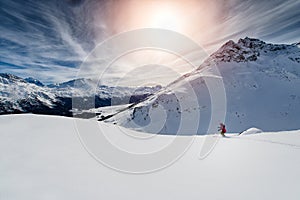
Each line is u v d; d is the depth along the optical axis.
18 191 3.70
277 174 5.02
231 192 4.12
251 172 5.24
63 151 5.99
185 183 4.55
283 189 4.20
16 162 5.06
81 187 4.02
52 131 7.86
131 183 4.41
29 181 4.11
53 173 4.57
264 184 4.46
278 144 8.38
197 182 4.62
